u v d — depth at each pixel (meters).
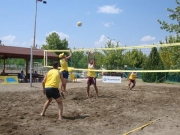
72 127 5.24
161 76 25.36
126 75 31.55
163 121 5.86
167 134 4.81
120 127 5.30
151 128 5.25
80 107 7.62
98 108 7.50
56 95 5.96
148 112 6.96
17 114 6.40
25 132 4.76
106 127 5.29
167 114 6.73
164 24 14.57
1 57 22.75
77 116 6.36
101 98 9.60
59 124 5.47
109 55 31.56
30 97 9.70
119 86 16.08
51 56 22.14
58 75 6.10
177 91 13.52
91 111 7.04
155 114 6.71
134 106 7.92
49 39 40.19
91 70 9.75
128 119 6.06
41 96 9.98
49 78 6.07
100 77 31.41
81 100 9.01
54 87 5.96
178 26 14.45
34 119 5.89
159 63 25.52
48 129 5.04
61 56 9.33
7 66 43.59
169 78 25.83
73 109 7.29
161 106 8.05
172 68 14.38
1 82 17.83
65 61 9.32
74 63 26.03
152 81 25.38
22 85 16.30
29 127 5.15
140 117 6.31
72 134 4.73
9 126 5.16
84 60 26.16
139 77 32.28
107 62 31.61
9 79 18.25
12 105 7.86
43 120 5.82
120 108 7.54
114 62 31.55
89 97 9.80
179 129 5.18
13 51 20.70
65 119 5.96
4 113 6.54
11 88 13.89
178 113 6.88
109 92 11.79
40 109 7.20
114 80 21.78
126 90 13.23
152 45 9.48
